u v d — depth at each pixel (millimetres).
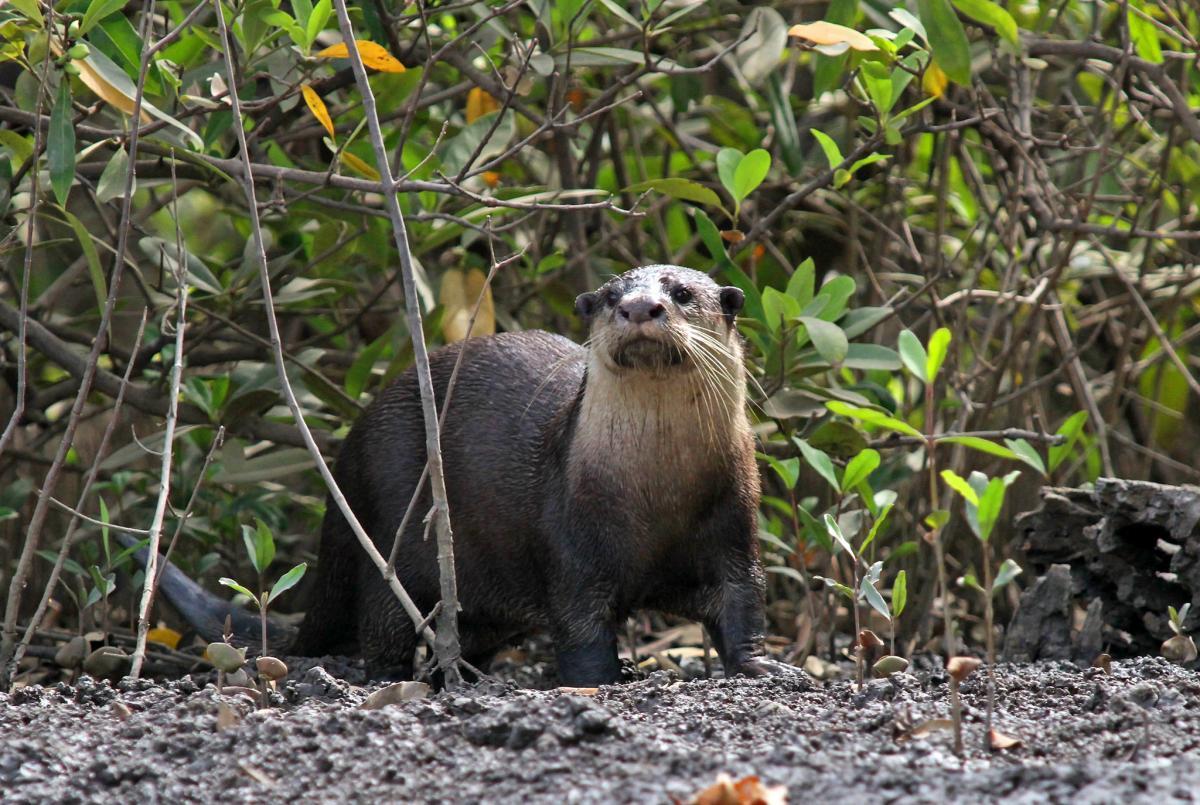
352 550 9539
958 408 11102
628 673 9453
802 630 10719
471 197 8672
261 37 9102
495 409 9148
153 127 8711
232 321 10648
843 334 9109
